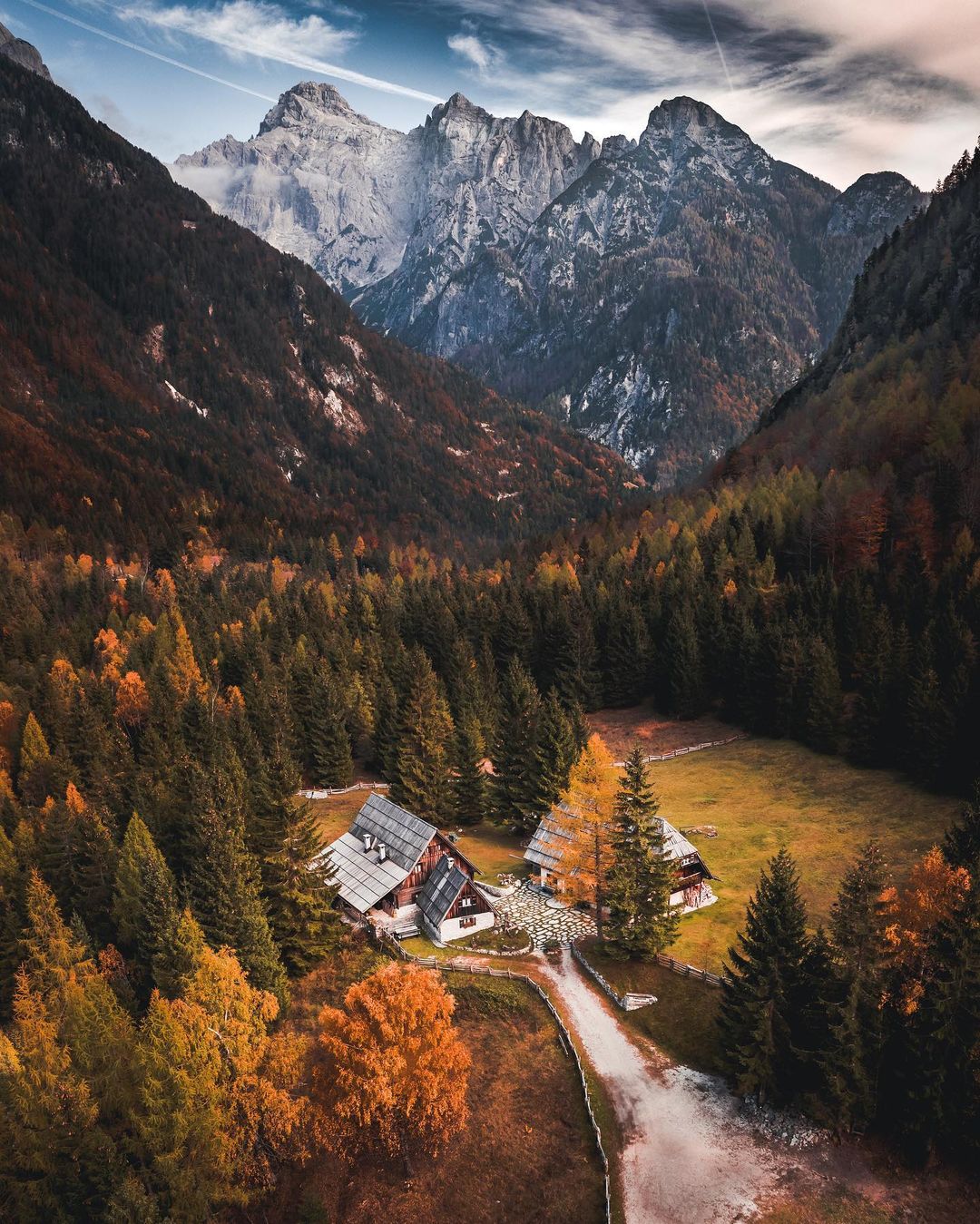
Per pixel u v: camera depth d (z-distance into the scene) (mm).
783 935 52000
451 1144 52188
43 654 146000
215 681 130750
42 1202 44594
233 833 68500
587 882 68562
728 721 121312
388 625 145500
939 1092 46250
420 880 75250
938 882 51375
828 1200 45906
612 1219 46375
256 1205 49688
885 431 158375
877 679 98312
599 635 134500
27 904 66812
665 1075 55562
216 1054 48094
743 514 152000
